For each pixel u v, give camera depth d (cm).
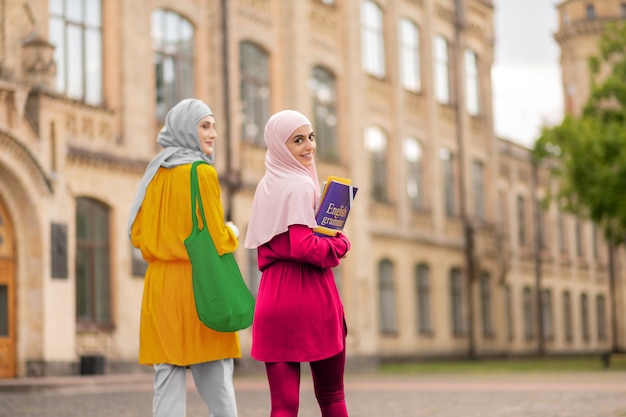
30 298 2267
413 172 4038
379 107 3794
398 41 3931
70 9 2472
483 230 4462
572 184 3600
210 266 663
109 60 2569
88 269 2452
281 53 3228
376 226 3706
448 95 4359
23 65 2297
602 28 6309
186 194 674
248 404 1580
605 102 4794
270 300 623
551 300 5550
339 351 628
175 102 2788
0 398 1802
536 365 3494
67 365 2298
